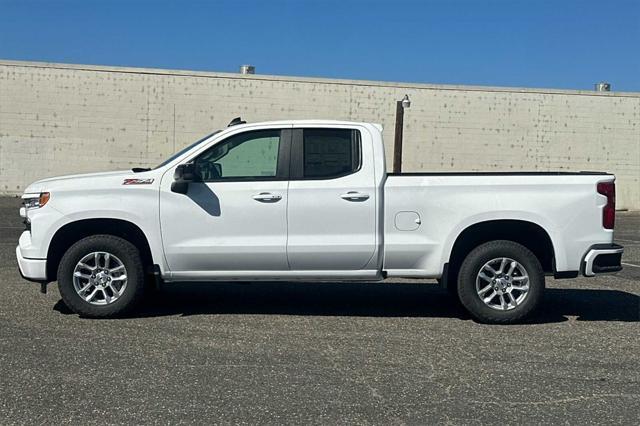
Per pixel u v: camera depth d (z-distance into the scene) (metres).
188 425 4.41
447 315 7.72
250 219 7.11
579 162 29.23
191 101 27.72
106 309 7.16
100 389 5.05
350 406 4.78
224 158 7.25
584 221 7.20
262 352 6.07
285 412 4.65
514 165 29.03
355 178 7.19
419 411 4.71
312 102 28.23
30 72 26.89
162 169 7.19
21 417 4.50
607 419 4.62
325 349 6.20
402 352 6.15
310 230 7.14
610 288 9.70
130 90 27.42
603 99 29.12
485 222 7.25
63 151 27.22
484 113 28.84
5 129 26.89
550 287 9.76
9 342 6.27
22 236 7.45
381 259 7.21
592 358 6.05
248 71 29.06
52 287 8.92
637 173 29.36
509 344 6.49
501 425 4.49
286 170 7.21
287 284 9.63
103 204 7.06
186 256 7.12
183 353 6.00
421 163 28.83
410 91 28.61
